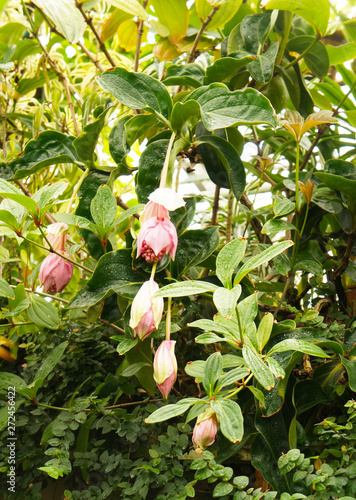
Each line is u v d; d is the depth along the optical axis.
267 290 0.92
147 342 0.84
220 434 0.76
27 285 1.06
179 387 0.98
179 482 0.75
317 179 1.03
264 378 0.55
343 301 0.98
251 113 0.74
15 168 0.92
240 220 1.41
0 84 1.27
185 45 1.16
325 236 1.07
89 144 0.87
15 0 1.36
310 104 1.10
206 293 0.84
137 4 0.93
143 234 0.69
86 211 0.89
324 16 0.95
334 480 0.64
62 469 0.72
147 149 0.84
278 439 0.72
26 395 0.87
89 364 0.99
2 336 1.12
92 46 1.59
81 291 0.77
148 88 0.83
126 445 0.91
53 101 1.20
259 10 1.08
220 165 0.97
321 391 0.78
